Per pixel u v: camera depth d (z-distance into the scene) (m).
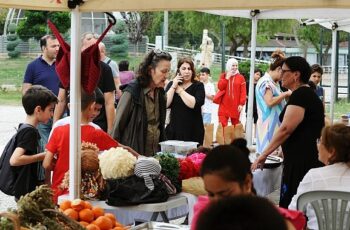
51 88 8.12
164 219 5.51
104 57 9.47
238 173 2.87
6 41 37.84
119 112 6.36
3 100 26.83
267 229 1.69
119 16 39.19
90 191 5.07
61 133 5.43
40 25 37.28
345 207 4.64
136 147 6.40
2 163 5.62
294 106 5.95
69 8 4.86
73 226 3.93
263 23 39.09
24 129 5.57
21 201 3.86
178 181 5.31
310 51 48.50
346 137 4.76
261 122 8.97
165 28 32.28
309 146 5.96
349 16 8.74
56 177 5.41
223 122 12.60
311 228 4.79
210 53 24.89
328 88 31.64
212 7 4.55
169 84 8.21
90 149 5.23
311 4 4.39
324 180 4.74
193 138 8.09
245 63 26.14
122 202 4.94
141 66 6.43
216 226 1.70
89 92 5.15
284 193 6.10
